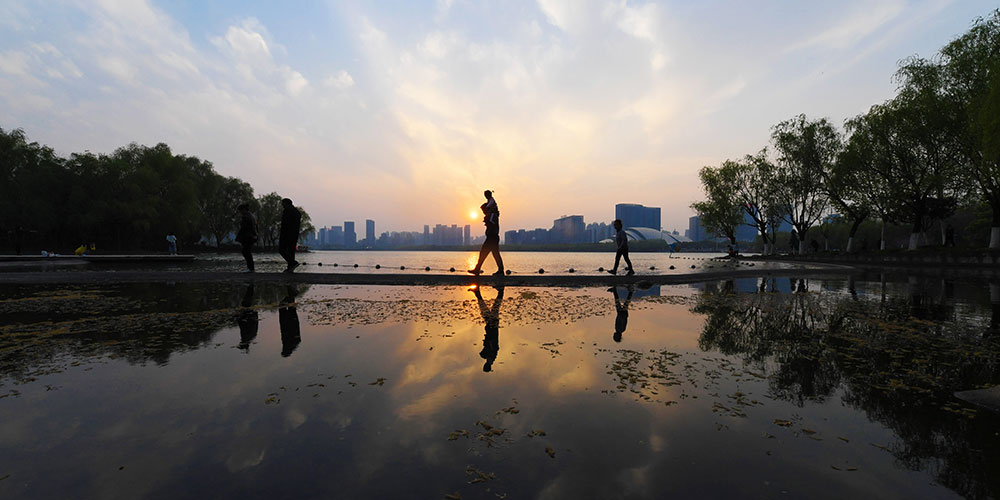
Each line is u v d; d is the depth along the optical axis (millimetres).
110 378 3178
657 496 1735
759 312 6633
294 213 12102
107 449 2076
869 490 1776
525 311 6590
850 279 13836
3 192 37562
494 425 2408
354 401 2746
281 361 3680
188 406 2633
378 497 1713
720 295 8906
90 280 10852
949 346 4418
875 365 3711
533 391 2986
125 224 42344
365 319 5816
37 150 41344
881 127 24922
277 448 2104
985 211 39062
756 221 40812
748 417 2561
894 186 26062
